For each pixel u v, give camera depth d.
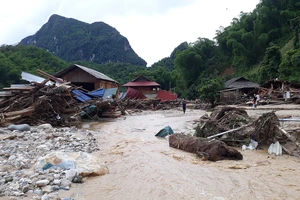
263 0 71.75
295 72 43.84
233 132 12.07
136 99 44.94
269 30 67.81
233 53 74.19
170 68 116.25
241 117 12.92
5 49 79.19
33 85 18.50
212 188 6.63
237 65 74.25
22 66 61.75
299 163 9.05
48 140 11.77
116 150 11.01
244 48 69.06
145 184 6.92
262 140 11.59
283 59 47.53
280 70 46.31
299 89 37.38
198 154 10.02
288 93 33.56
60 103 18.86
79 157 8.20
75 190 6.38
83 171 7.36
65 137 12.68
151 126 19.91
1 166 7.62
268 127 11.39
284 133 10.79
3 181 6.31
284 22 65.25
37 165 7.63
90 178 7.32
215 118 14.13
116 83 52.41
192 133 15.45
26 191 5.88
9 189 5.89
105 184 6.87
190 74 79.25
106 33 189.12
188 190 6.49
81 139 12.66
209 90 38.72
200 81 74.00
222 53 82.12
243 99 39.25
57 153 8.09
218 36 83.50
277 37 66.12
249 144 11.54
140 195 6.18
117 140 13.56
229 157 9.59
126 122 23.12
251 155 10.20
